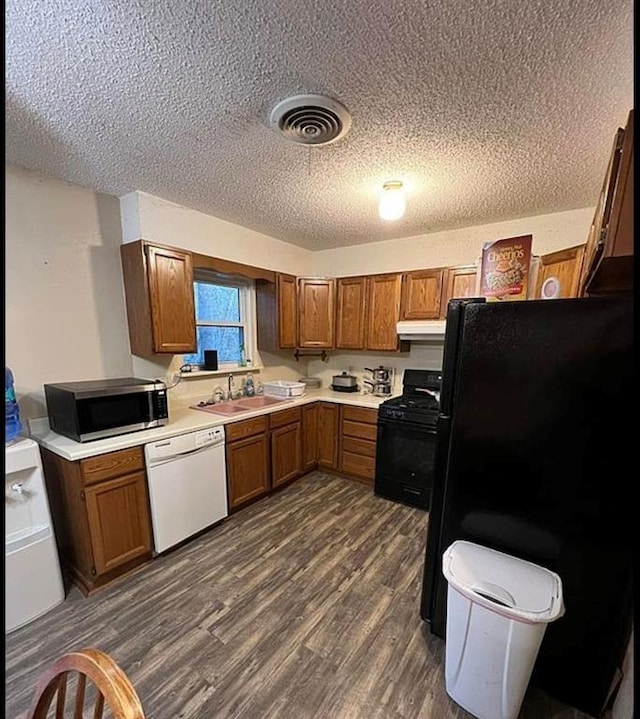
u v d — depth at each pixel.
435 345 3.52
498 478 1.50
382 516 2.86
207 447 2.53
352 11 1.08
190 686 1.50
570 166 2.02
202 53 1.25
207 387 3.24
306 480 3.55
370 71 1.32
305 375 4.38
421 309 3.29
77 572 2.06
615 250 1.08
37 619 1.82
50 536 1.87
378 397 3.61
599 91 1.40
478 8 1.07
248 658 1.62
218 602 1.94
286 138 1.76
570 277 2.25
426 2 1.05
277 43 1.20
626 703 1.24
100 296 2.48
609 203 1.20
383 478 3.18
